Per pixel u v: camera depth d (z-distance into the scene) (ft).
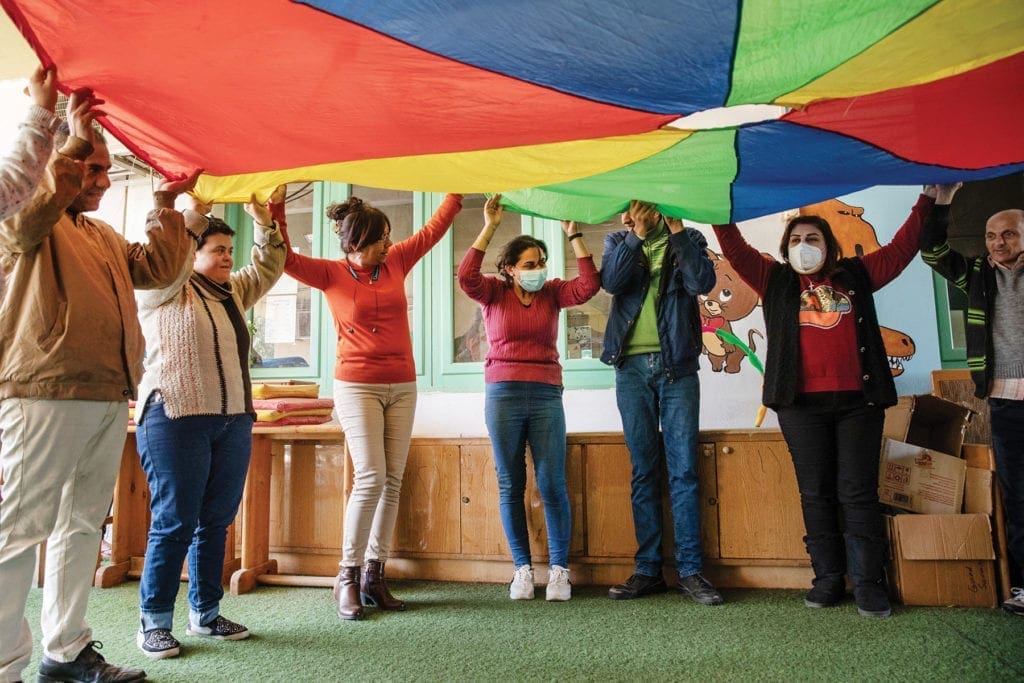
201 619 6.66
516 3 3.86
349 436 7.68
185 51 4.33
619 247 8.37
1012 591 7.27
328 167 6.36
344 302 7.81
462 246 11.75
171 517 6.16
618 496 8.64
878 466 7.44
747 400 10.28
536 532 8.83
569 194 8.00
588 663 5.86
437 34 4.19
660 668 5.70
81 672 5.39
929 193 7.74
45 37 4.16
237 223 12.49
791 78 4.76
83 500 5.40
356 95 4.97
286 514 9.49
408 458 9.20
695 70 4.66
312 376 11.80
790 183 7.14
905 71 4.73
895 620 6.84
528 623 7.03
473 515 8.92
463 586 8.69
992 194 10.28
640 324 8.45
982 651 5.92
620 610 7.44
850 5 3.89
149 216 5.82
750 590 8.24
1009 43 4.38
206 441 6.31
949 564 7.39
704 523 8.46
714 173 6.82
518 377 8.18
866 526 7.23
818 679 5.40
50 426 4.89
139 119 5.25
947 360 9.93
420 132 5.62
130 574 9.52
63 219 5.19
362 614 7.32
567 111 5.30
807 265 7.63
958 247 10.28
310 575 9.27
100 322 5.17
